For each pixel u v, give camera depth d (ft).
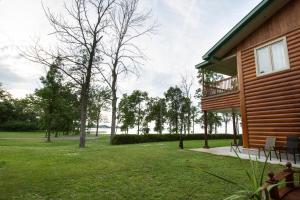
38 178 18.95
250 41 35.29
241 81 36.22
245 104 35.12
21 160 28.12
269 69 31.86
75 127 144.05
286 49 29.63
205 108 46.29
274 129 30.07
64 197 14.46
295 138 26.12
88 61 60.44
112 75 72.54
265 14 31.96
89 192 15.48
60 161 27.50
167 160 28.25
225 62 44.06
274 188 9.64
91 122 154.71
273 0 29.63
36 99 92.84
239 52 37.14
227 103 39.96
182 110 132.77
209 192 15.35
